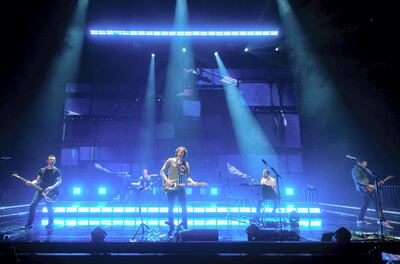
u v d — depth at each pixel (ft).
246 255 15.49
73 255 15.52
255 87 49.78
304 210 33.47
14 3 32.96
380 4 31.32
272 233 16.44
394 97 33.30
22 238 18.22
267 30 40.63
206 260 15.46
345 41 37.04
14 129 40.22
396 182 33.81
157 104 48.62
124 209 32.14
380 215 18.94
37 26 36.55
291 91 49.67
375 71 35.01
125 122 48.67
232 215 31.60
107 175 44.39
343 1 33.60
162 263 15.42
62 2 35.86
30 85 40.73
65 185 44.04
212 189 44.45
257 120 49.11
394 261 14.97
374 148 36.35
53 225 24.39
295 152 48.14
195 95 48.44
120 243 15.72
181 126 48.42
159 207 34.35
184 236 16.12
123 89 49.06
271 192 22.84
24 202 41.22
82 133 48.21
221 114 49.08
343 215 33.12
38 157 43.11
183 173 19.69
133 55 46.42
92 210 31.83
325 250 15.60
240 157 48.21
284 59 46.34
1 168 40.45
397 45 31.86
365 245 15.75
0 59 36.40
